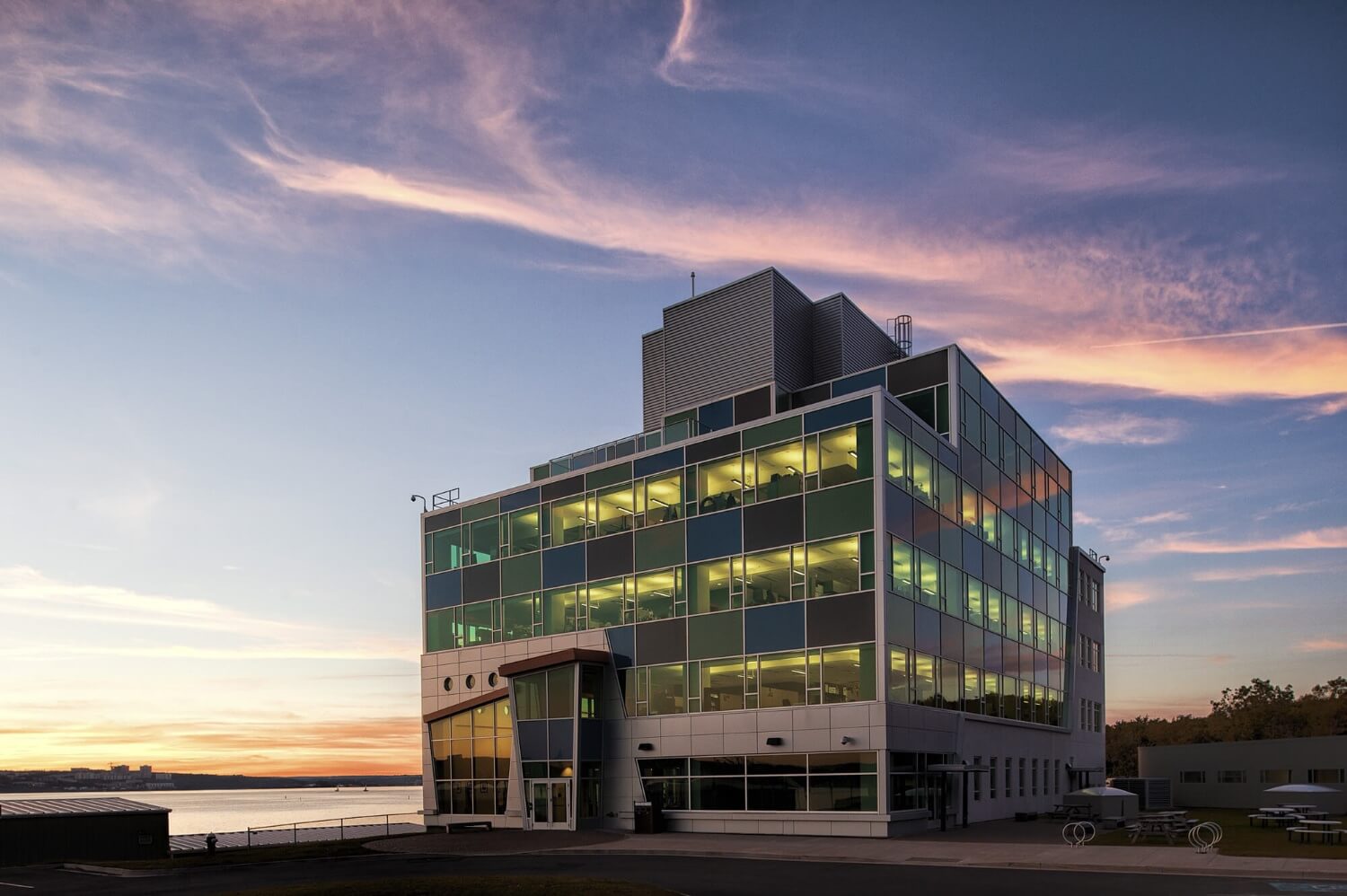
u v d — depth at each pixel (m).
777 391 48.69
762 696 39.66
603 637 46.03
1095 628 65.44
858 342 52.22
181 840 55.66
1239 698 132.88
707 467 43.69
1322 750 56.66
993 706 46.56
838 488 38.94
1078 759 58.72
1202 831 34.94
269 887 23.23
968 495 46.06
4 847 40.94
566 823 43.53
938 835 35.94
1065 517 61.16
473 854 33.69
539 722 45.56
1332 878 21.72
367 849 36.44
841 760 36.75
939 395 45.62
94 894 24.66
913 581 39.53
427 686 54.56
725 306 51.75
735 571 41.69
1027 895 20.05
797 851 30.64
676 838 38.12
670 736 42.44
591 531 47.88
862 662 36.94
